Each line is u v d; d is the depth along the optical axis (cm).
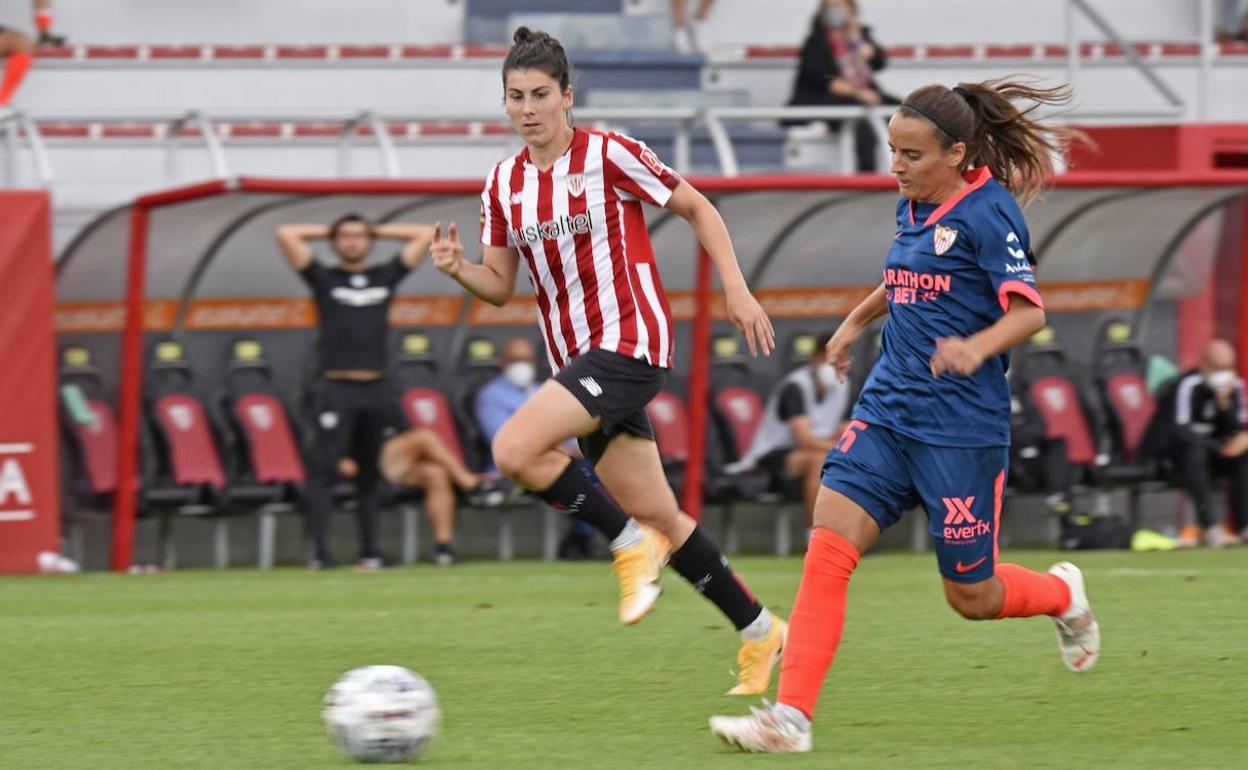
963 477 1698
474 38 5419
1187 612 2838
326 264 4503
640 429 2017
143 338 4369
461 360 4509
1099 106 5544
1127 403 4662
